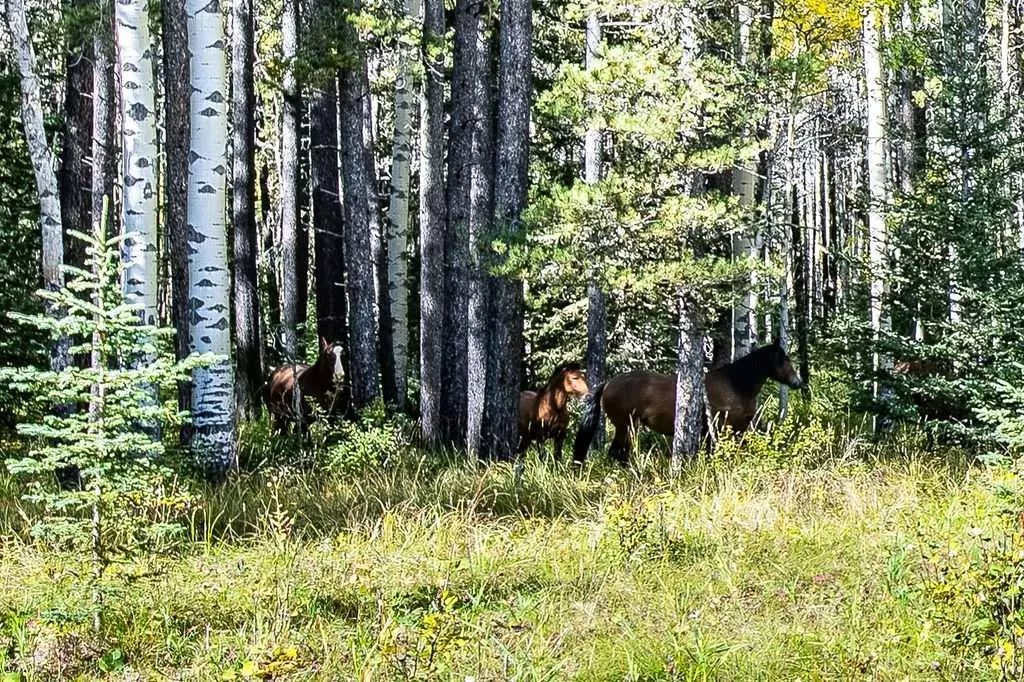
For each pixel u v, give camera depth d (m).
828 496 10.46
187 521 10.14
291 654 5.40
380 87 23.39
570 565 8.48
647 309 13.51
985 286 13.72
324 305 24.44
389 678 5.71
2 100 16.80
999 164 14.69
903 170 18.47
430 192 17.95
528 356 24.34
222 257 12.63
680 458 12.80
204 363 7.08
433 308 17.92
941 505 9.74
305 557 8.74
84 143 17.69
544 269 12.41
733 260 11.98
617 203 11.82
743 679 5.86
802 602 7.22
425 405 17.83
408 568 8.38
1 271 15.06
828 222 33.06
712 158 11.76
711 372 15.46
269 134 37.50
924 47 18.16
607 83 11.70
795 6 16.09
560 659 6.16
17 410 15.00
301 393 18.42
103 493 6.97
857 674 5.80
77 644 6.33
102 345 6.86
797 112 16.58
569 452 17.70
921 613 6.57
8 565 8.39
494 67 21.00
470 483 12.08
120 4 12.41
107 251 6.93
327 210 24.34
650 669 5.94
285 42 23.39
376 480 12.41
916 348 13.70
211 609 7.19
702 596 7.48
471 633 6.55
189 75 12.66
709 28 14.34
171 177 13.17
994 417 10.66
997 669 5.40
